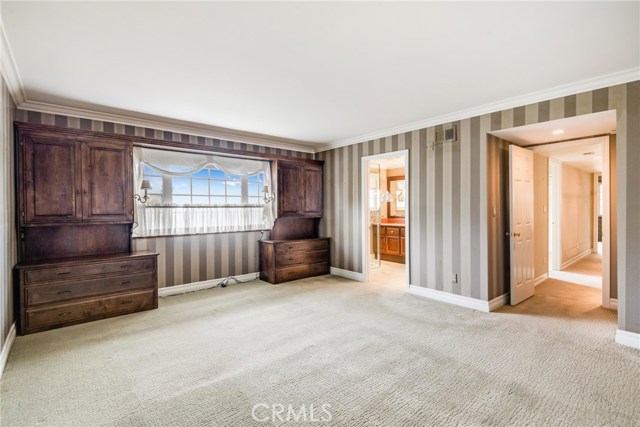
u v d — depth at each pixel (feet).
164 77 9.18
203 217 15.52
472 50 7.70
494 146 12.59
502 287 13.10
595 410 6.24
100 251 12.73
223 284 16.11
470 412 6.22
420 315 11.78
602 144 12.34
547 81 9.62
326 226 19.39
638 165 8.86
